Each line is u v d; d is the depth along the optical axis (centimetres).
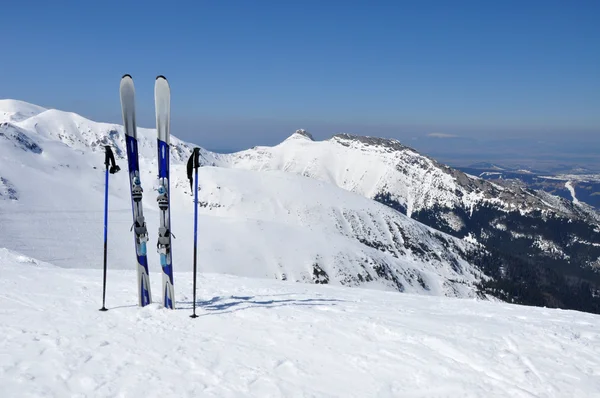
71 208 11775
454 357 766
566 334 870
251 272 10112
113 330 895
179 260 9681
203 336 884
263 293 1425
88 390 636
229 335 890
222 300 1238
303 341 852
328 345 830
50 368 696
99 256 8525
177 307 1113
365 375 709
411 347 812
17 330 861
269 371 723
